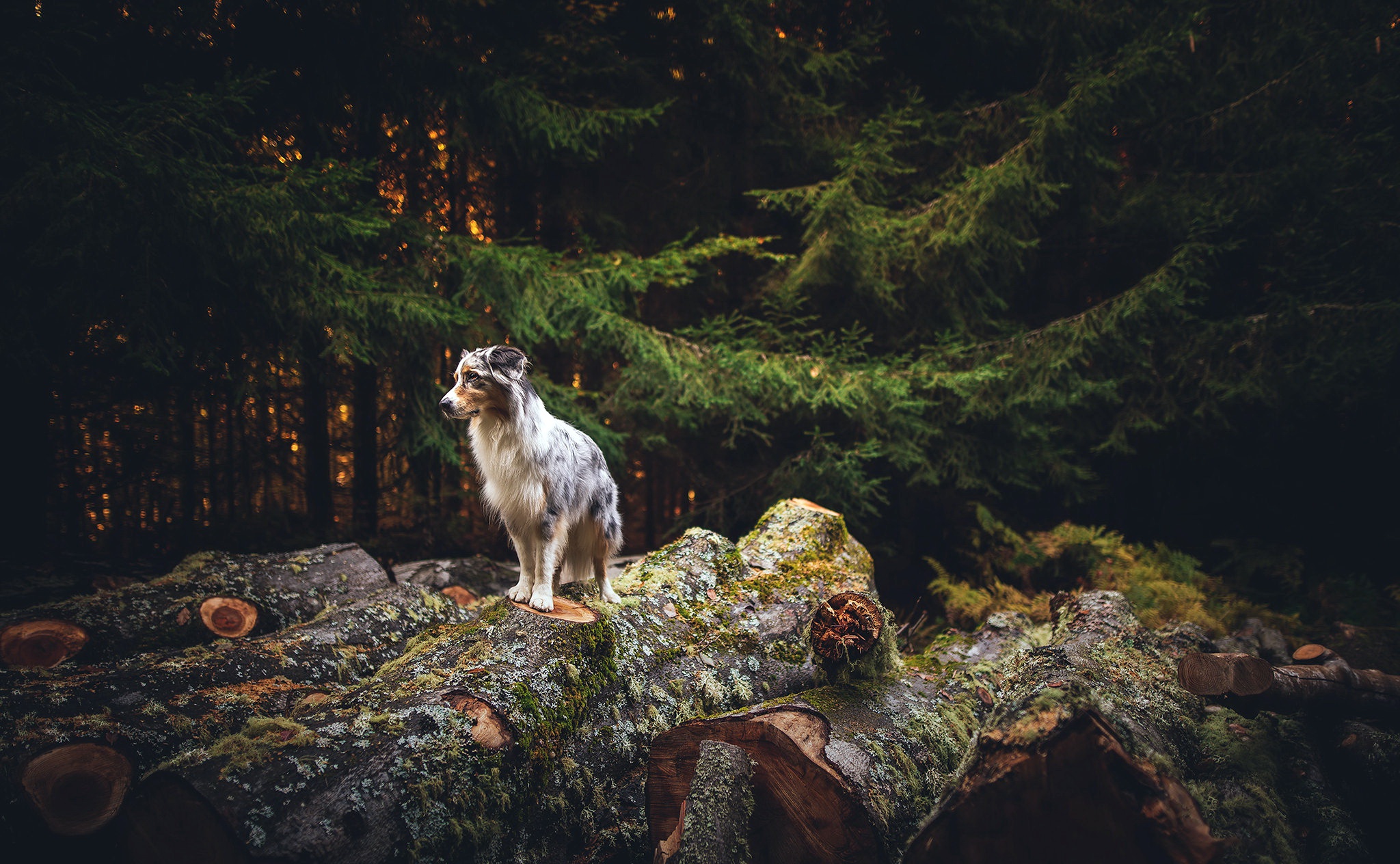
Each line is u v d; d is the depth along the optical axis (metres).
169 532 7.09
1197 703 3.62
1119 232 8.11
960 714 3.57
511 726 2.69
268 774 2.34
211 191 4.48
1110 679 3.44
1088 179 7.22
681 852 2.32
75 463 6.50
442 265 6.47
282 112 6.44
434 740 2.55
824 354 7.09
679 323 8.41
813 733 2.81
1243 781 3.13
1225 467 8.68
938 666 4.12
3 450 5.33
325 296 5.29
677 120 8.16
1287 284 7.18
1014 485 8.29
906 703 3.48
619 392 7.00
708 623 3.78
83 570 5.24
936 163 7.93
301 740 2.47
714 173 8.26
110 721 2.71
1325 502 8.26
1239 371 7.07
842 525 4.71
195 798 2.26
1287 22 7.30
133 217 4.13
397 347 6.21
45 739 2.54
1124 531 8.96
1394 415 7.20
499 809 2.59
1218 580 6.87
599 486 3.86
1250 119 7.29
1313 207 7.08
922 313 7.67
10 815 2.39
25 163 3.95
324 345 6.21
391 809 2.37
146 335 4.46
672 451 8.00
